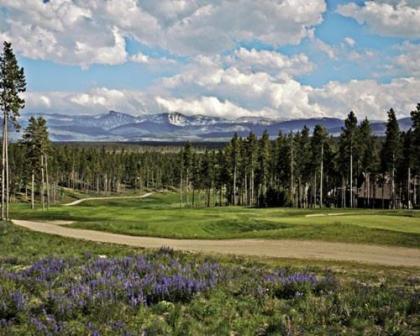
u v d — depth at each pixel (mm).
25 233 36688
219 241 35625
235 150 119375
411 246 31297
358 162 103750
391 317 11320
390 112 96562
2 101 60250
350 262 23406
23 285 13586
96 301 11609
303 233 37594
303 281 14648
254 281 14828
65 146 179625
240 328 10531
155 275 15102
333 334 10164
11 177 146000
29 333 9570
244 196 136875
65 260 18734
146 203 150375
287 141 115812
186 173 139250
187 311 11594
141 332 9945
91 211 74438
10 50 60125
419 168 99625
